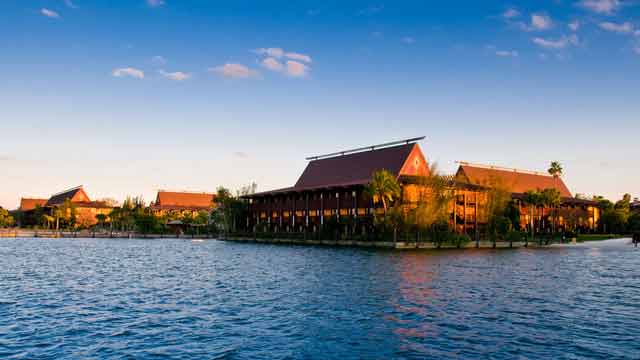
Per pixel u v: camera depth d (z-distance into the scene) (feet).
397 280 122.11
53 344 63.00
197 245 329.11
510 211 351.05
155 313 82.02
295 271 145.38
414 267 156.04
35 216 638.94
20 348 61.21
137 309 85.66
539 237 333.01
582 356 58.29
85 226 603.67
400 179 292.40
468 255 214.90
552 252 240.32
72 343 63.52
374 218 292.81
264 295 100.07
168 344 63.10
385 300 93.35
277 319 76.95
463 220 325.42
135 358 57.41
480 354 59.00
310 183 418.72
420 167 356.79
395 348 61.36
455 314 80.53
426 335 67.31
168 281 124.47
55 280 126.93
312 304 89.45
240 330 70.08
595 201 476.95
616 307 87.66
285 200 389.19
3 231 497.05
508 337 66.39
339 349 60.95
